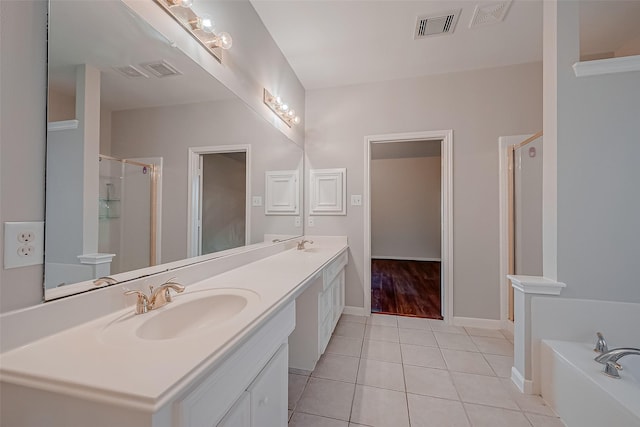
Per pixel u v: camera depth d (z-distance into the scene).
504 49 2.38
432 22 2.05
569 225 1.60
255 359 0.89
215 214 1.59
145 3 1.08
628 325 1.52
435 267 5.57
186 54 1.30
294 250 2.56
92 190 0.90
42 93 0.76
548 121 1.69
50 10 0.78
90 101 0.90
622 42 2.29
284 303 1.09
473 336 2.44
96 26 0.91
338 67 2.66
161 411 0.55
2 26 0.67
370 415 1.47
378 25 2.09
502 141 2.60
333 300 2.34
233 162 1.75
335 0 1.85
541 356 1.62
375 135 2.91
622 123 1.54
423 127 2.80
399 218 6.43
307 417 1.45
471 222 2.67
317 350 1.87
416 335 2.46
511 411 1.51
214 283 1.32
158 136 1.19
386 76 2.82
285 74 2.51
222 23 1.59
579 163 1.58
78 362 0.62
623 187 1.54
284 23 2.08
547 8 1.71
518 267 2.47
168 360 0.63
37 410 0.60
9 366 0.61
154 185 1.17
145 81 1.11
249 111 1.91
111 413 0.55
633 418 1.03
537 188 2.23
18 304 0.69
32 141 0.73
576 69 1.58
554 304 1.61
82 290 0.85
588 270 1.57
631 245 1.53
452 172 2.71
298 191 2.88
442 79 2.77
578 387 1.32
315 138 3.05
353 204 2.96
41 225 0.75
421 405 1.55
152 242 1.15
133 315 0.92
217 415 0.70
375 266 5.66
